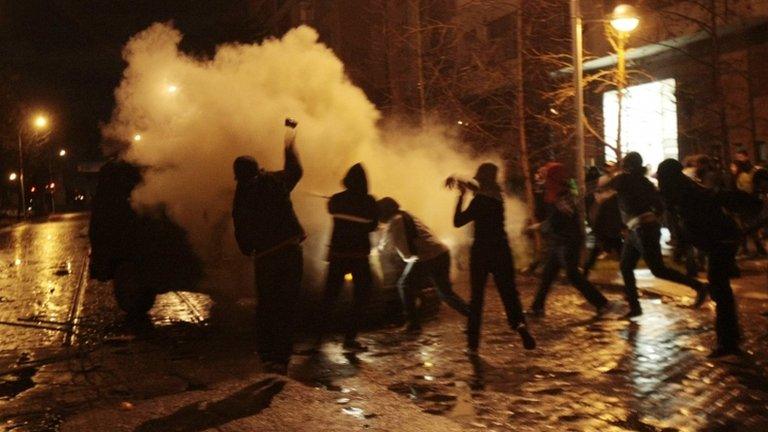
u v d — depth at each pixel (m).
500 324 9.44
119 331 9.80
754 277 12.21
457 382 6.89
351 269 8.17
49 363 8.05
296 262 7.06
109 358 8.23
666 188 7.57
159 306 11.55
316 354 8.04
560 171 9.66
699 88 19.38
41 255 23.61
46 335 9.64
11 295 13.92
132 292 10.54
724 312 7.46
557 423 5.71
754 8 16.81
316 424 5.52
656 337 8.43
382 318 9.38
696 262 12.65
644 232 9.27
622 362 7.41
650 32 18.66
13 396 6.84
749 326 8.80
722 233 7.40
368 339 8.77
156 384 7.09
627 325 9.13
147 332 9.65
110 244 10.50
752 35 18.36
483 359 7.70
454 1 19.09
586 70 20.70
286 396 6.18
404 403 6.11
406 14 20.36
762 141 18.28
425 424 5.55
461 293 11.78
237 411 5.81
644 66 20.48
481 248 7.77
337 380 6.98
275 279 6.98
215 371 7.48
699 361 7.35
